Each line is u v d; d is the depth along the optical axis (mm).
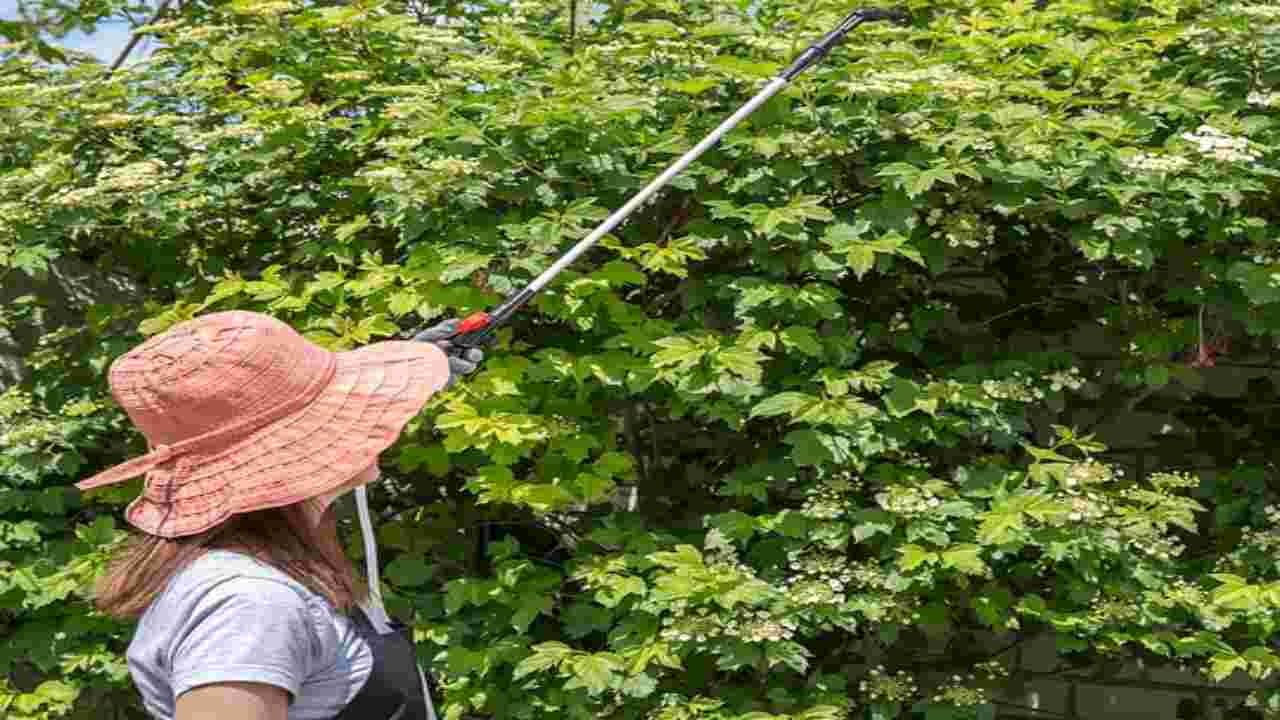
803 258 4457
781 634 4227
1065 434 4598
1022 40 4730
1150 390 5023
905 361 4898
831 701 4457
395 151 4570
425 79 5039
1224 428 5141
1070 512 4312
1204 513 5105
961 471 4570
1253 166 4484
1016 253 5035
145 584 1792
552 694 4445
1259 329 4656
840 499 4543
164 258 5227
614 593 4367
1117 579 4555
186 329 1875
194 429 1804
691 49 4781
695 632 4270
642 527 4645
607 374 4445
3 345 5539
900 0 4859
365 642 1859
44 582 4809
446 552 4875
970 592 4770
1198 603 4512
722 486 4898
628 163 4688
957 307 5012
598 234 3604
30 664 5098
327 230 5000
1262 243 4594
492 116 4598
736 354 4340
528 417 4391
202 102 5379
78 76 5488
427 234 4660
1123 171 4480
